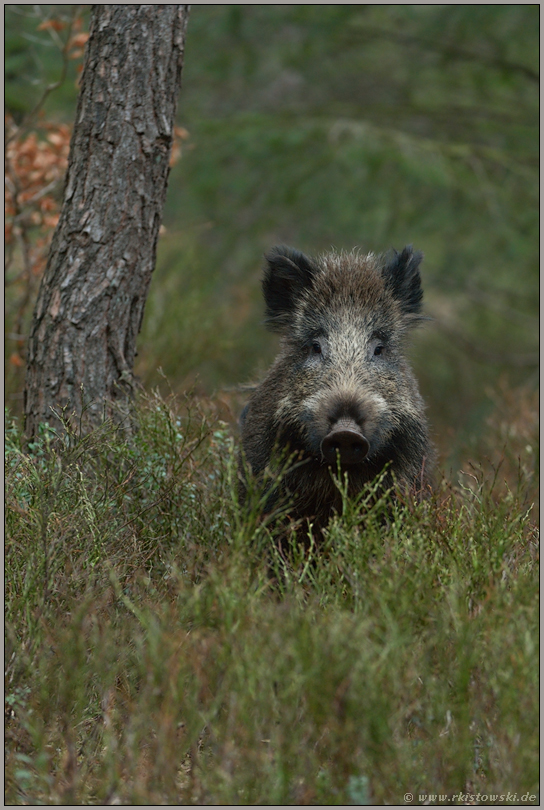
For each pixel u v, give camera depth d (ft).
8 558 24.06
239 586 21.04
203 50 83.05
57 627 21.21
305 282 31.65
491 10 79.46
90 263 30.94
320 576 23.15
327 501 29.30
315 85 94.12
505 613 20.53
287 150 82.33
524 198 83.92
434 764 18.39
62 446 29.27
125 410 31.12
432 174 77.36
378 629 19.84
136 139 31.27
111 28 31.17
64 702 20.08
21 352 41.14
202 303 54.08
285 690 18.52
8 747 19.99
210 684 19.34
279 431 28.99
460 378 91.76
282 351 31.37
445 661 19.62
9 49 57.31
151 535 26.48
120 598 22.53
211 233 85.97
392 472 28.17
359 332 29.32
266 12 81.10
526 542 25.46
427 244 89.20
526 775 18.10
